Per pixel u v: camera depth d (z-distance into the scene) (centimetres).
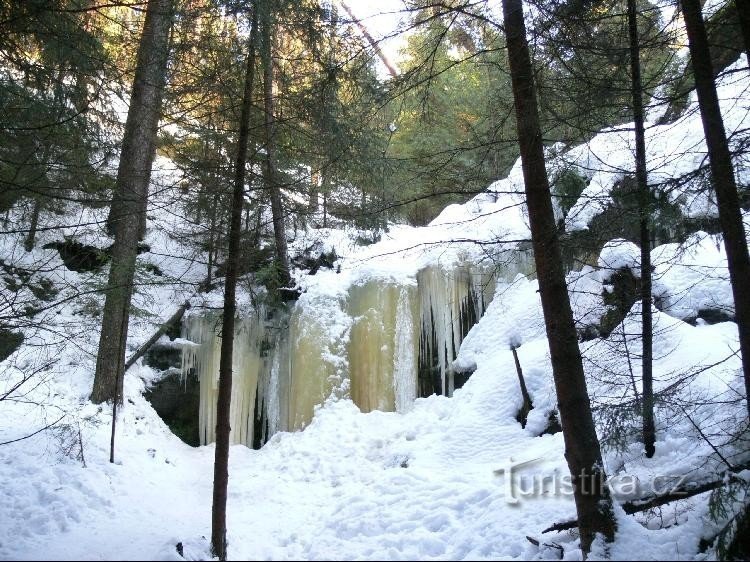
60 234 1351
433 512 778
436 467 953
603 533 529
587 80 606
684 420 758
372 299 1337
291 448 1201
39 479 866
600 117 655
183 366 1348
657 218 585
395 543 734
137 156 1073
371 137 868
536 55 618
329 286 1388
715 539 527
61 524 770
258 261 1404
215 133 849
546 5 585
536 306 1216
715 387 785
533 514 695
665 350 913
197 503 1007
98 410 1051
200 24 801
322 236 1546
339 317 1348
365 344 1311
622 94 669
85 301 1105
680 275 1034
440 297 1305
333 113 812
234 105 780
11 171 688
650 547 520
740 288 488
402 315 1312
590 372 873
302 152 866
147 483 998
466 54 823
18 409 1047
